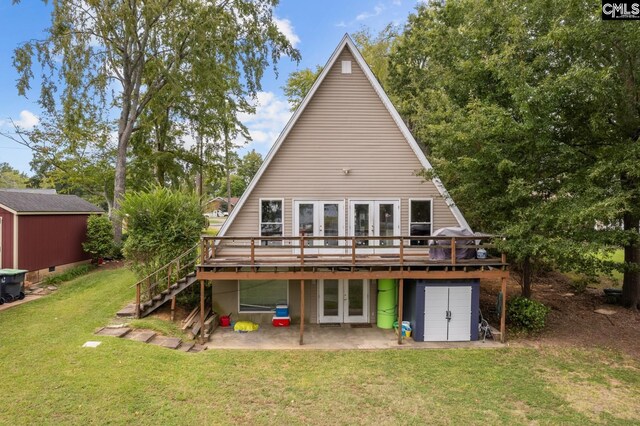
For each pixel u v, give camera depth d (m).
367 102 12.30
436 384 7.95
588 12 9.26
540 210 10.07
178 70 18.73
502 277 10.78
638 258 12.45
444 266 10.63
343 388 7.68
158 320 10.83
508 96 11.12
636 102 10.45
